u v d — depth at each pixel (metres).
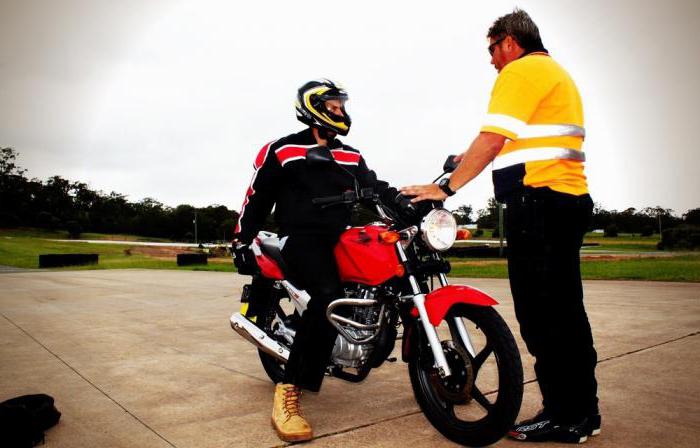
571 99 2.44
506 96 2.36
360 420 2.79
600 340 4.49
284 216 2.86
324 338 2.63
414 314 2.49
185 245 65.56
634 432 2.50
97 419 2.87
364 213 3.07
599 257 20.81
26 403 2.71
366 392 3.31
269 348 3.06
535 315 2.45
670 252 29.09
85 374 3.83
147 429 2.70
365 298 2.64
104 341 5.09
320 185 2.83
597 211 124.06
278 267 3.12
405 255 2.52
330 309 2.60
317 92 2.79
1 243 51.47
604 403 2.91
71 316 6.83
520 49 2.56
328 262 2.74
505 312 6.35
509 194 2.49
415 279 2.53
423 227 2.39
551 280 2.40
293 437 2.50
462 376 2.41
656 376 3.40
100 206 136.25
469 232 2.52
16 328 5.90
